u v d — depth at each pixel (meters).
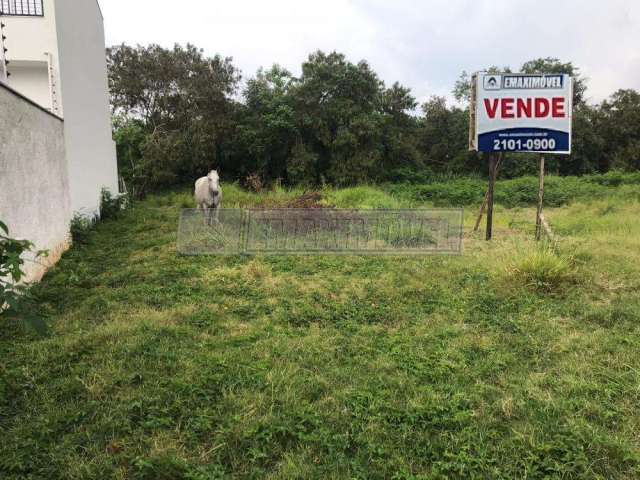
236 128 21.66
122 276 5.68
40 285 5.21
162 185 20.73
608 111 28.95
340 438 2.45
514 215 11.68
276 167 22.70
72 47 9.05
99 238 8.52
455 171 27.53
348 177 21.34
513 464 2.27
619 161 27.09
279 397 2.82
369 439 2.45
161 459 2.24
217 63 21.17
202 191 8.77
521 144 7.45
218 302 4.77
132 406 2.69
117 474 2.18
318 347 3.62
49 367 3.24
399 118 25.50
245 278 5.62
